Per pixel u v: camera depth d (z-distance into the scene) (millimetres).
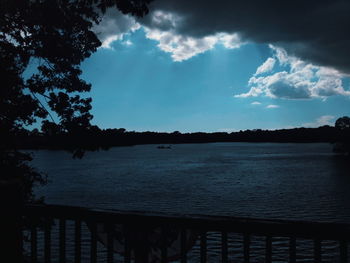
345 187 75562
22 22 6477
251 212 50375
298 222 2252
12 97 6500
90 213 2750
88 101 7449
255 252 22812
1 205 2873
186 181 88062
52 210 2898
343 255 2164
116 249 2742
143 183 84000
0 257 2850
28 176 6934
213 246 24609
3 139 6609
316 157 189750
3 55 6352
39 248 19406
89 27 7043
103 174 108438
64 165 154250
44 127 6973
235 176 100062
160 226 2611
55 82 7199
